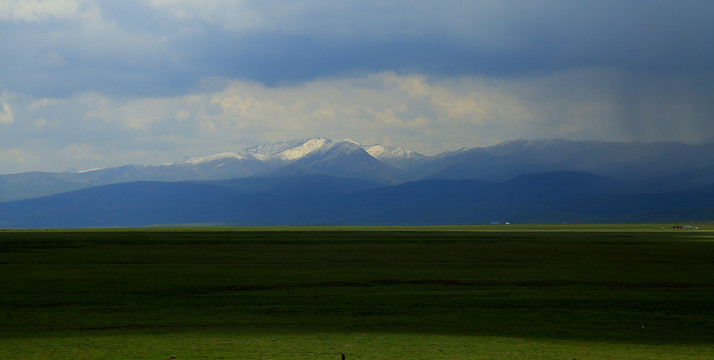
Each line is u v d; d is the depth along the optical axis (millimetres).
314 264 114000
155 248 163125
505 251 153250
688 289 78312
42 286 78562
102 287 78188
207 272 97750
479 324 52375
